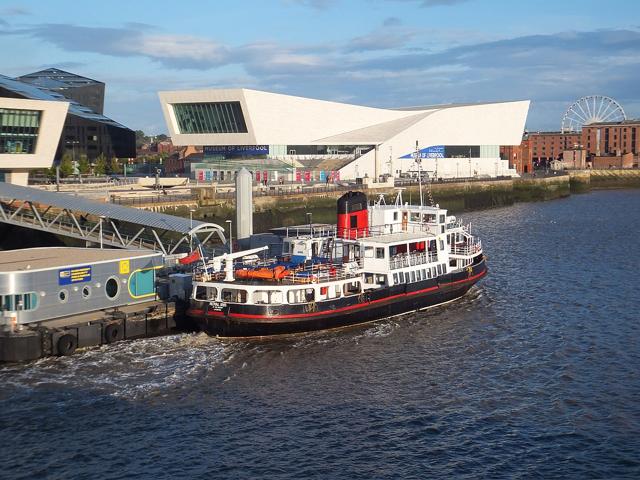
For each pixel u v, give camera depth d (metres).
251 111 180.12
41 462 36.94
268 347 53.72
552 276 80.50
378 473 36.03
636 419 41.41
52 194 82.94
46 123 112.06
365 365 50.44
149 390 45.59
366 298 58.94
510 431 40.22
